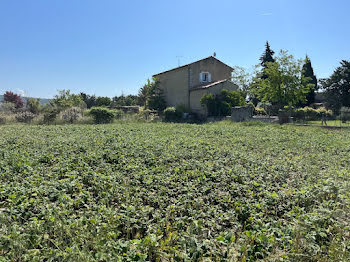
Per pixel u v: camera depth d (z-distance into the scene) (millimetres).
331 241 3484
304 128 16938
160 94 36094
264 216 4258
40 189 4633
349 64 38625
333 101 38406
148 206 4340
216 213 4129
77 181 5336
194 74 31484
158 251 3080
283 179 6066
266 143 10898
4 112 24797
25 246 3084
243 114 24156
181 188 5191
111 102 48719
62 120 23031
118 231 3523
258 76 40406
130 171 6328
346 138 12586
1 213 3729
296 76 30156
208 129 16016
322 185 5258
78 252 2863
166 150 8633
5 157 7113
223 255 3086
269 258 3096
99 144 9773
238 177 5867
